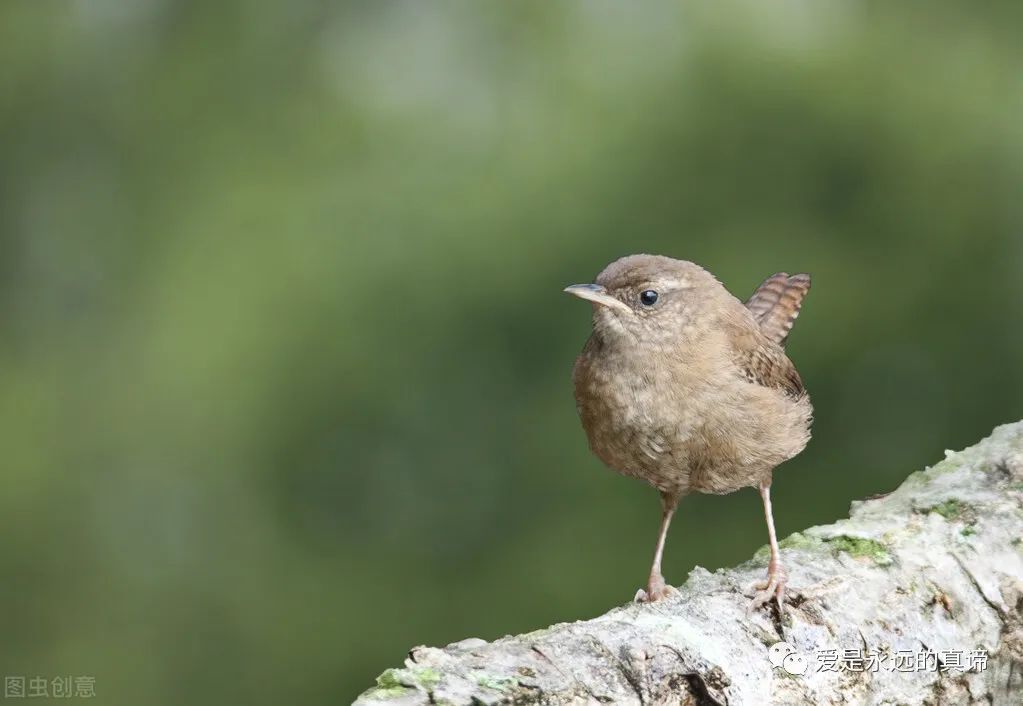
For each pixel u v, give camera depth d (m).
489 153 18.58
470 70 20.38
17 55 21.91
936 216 15.74
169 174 20.72
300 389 16.81
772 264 15.92
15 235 21.20
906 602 4.36
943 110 16.12
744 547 14.76
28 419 18.38
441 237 17.33
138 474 17.52
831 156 16.28
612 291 5.22
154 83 21.67
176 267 18.88
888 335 15.36
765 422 5.20
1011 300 15.39
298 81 21.25
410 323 16.84
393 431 16.47
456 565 15.87
